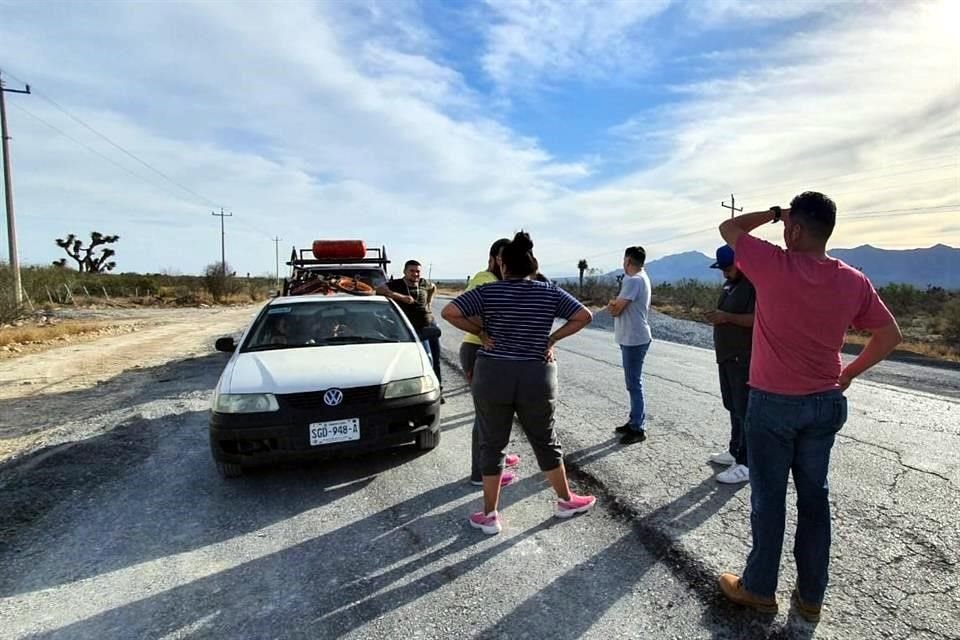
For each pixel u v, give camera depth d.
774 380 2.24
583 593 2.51
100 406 6.36
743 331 3.69
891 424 5.32
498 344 3.08
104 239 47.03
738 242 2.35
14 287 18.27
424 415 4.10
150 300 31.39
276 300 5.43
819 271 2.17
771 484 2.29
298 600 2.49
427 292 6.21
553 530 3.14
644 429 5.11
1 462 4.41
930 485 3.72
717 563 2.74
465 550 2.92
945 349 11.59
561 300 3.12
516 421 5.49
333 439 3.74
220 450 3.68
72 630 2.28
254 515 3.41
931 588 2.50
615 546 2.95
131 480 3.99
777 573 2.31
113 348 11.83
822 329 2.15
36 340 12.84
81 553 2.94
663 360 9.58
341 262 9.27
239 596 2.52
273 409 3.69
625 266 4.76
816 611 2.26
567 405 6.13
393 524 3.25
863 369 2.31
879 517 3.24
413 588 2.57
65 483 3.93
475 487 3.79
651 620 2.30
